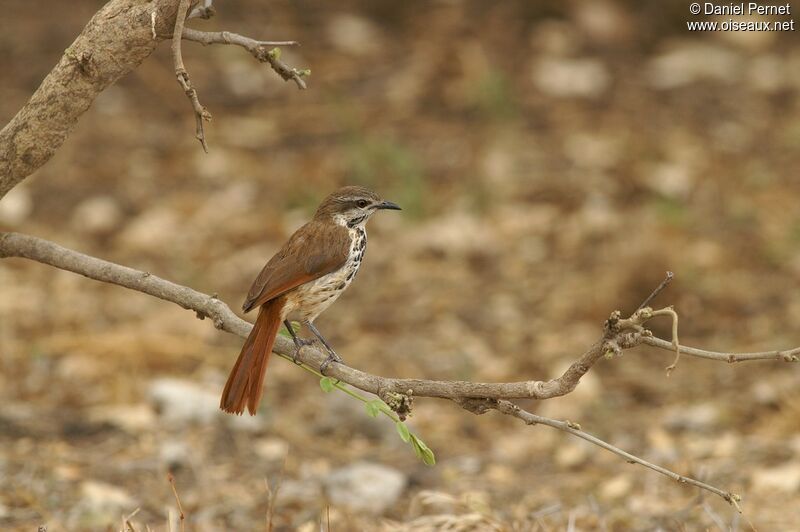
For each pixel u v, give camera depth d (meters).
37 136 7.23
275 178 17.47
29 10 21.14
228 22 20.75
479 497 10.05
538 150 17.92
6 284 15.15
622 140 18.05
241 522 9.62
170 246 15.98
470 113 18.86
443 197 16.98
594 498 10.23
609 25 20.84
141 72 19.89
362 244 8.46
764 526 9.47
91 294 15.09
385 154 17.20
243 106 19.27
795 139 17.88
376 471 10.49
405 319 14.52
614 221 16.09
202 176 17.56
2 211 16.41
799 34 21.17
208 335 14.10
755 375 12.95
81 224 16.34
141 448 11.23
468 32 20.77
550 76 19.62
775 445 11.36
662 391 12.84
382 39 20.81
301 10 21.34
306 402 12.70
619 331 5.88
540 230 16.17
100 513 9.61
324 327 14.41
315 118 18.89
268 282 7.90
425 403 12.95
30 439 11.28
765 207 16.47
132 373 13.02
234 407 7.10
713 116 18.84
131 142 18.34
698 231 15.91
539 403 12.78
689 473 10.33
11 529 9.27
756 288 14.67
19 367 12.99
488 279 15.30
